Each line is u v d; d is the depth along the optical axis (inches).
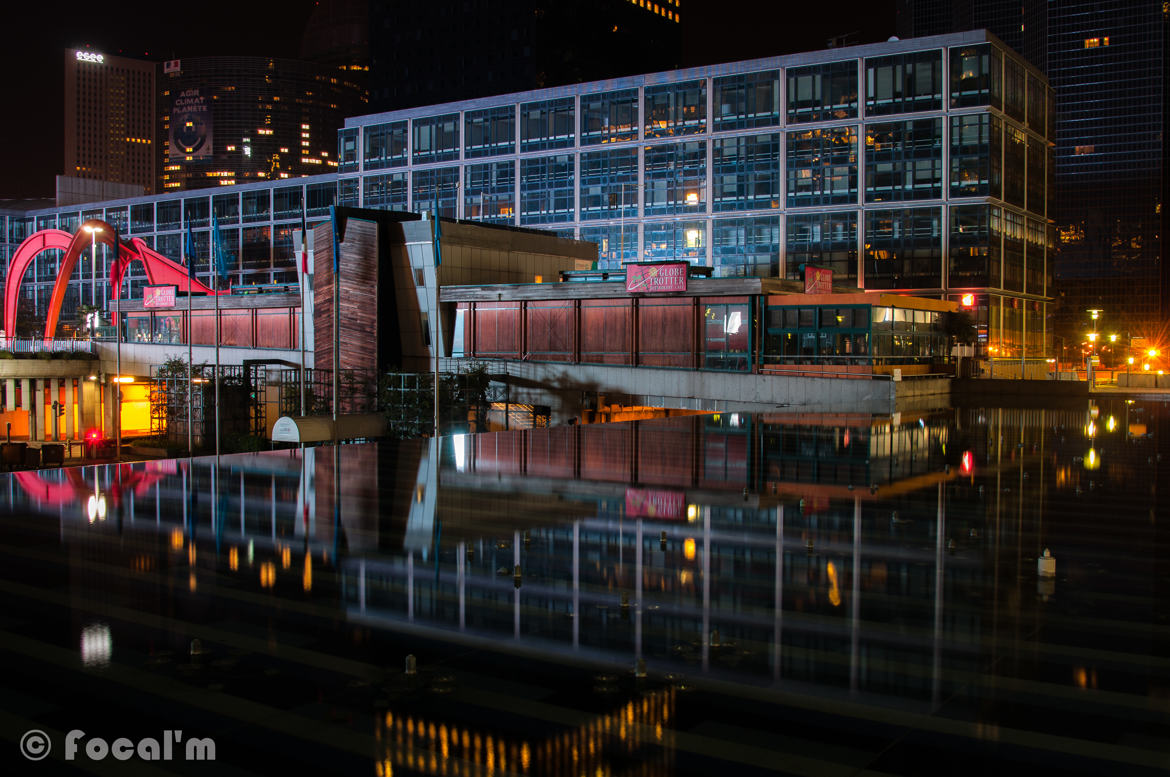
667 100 4037.9
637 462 1220.5
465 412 2144.4
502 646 490.6
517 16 6835.6
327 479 1099.3
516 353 2341.3
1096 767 352.2
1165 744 371.6
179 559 686.5
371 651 485.4
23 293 6476.4
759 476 1082.7
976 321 3499.0
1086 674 446.3
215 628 524.4
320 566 661.9
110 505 922.1
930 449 1338.6
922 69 3575.3
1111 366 5994.1
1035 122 3983.8
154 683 443.8
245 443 2315.5
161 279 3499.0
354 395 2322.8
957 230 3535.9
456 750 370.6
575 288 2231.8
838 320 2043.6
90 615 549.3
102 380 3294.8
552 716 402.3
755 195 3858.3
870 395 1968.5
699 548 708.7
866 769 351.9
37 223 6441.9
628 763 358.3
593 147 4188.0
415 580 624.1
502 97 4419.3
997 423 1774.1
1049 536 748.0
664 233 4045.3
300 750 371.6
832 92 3722.9
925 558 674.2
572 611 550.6
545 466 1194.0
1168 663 461.4
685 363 2146.9
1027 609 550.0
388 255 2436.0
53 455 2383.1
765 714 402.6
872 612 545.6
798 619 532.7
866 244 3671.3
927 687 431.5
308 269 2507.4
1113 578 618.8
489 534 765.3
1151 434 1569.9
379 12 7332.7
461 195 4542.3
